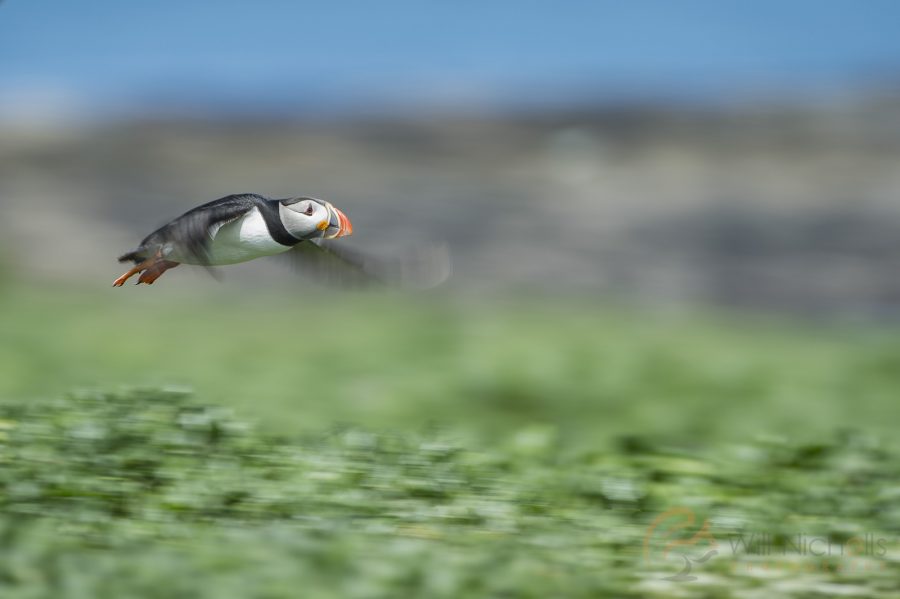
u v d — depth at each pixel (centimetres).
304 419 1366
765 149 4622
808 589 779
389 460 918
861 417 1487
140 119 5297
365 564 730
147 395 965
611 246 3152
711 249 3134
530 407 1495
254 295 2453
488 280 2748
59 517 791
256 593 686
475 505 856
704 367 1766
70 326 1992
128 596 674
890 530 877
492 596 715
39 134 4797
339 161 4500
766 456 1008
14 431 895
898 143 4612
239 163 4409
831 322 2394
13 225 3095
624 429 1392
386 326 2097
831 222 3444
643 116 5300
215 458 890
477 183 4059
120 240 3041
